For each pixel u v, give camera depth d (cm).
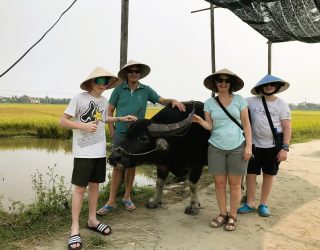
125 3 598
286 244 407
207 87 458
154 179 828
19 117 2625
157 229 439
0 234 397
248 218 491
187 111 488
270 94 484
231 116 427
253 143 498
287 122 482
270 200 583
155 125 440
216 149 436
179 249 385
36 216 445
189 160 485
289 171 837
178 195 593
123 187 572
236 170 431
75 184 387
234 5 564
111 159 431
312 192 641
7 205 565
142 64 466
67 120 378
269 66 1011
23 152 1350
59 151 1391
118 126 478
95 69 398
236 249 391
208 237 420
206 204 548
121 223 457
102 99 408
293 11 559
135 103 484
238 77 423
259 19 616
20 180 788
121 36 602
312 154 1168
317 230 454
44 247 376
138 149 436
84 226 435
